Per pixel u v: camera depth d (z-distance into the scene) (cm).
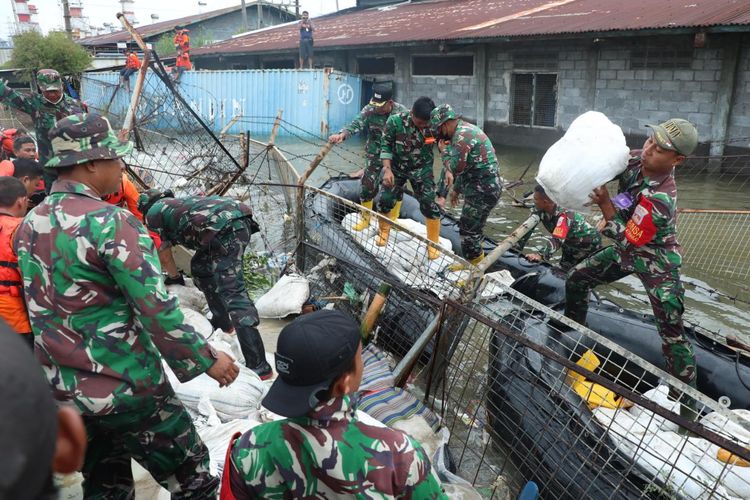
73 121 197
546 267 532
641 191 337
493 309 379
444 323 332
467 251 548
